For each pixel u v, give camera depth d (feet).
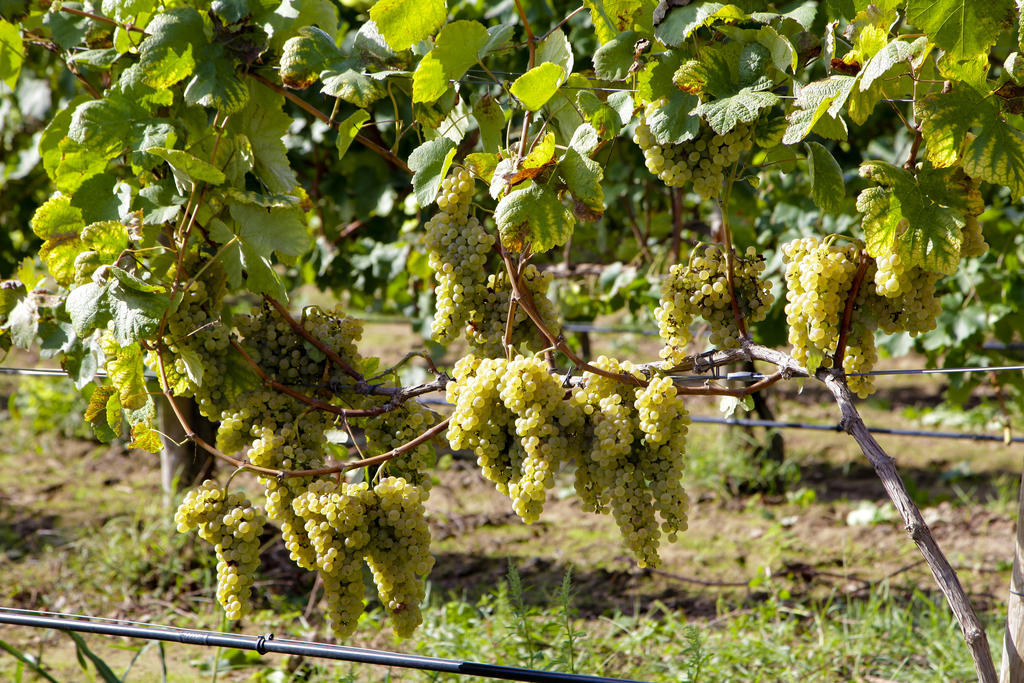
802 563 15.55
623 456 5.79
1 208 16.72
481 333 6.72
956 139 5.46
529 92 5.84
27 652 12.67
